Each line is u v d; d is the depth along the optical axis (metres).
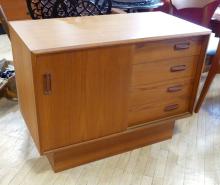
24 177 1.46
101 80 1.30
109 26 1.46
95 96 1.32
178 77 1.55
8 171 1.49
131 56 1.31
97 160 1.61
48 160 1.57
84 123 1.37
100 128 1.43
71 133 1.36
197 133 1.88
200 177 1.51
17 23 1.45
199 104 2.07
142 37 1.30
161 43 1.38
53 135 1.31
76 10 1.83
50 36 1.26
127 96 1.42
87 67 1.23
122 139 1.63
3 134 1.77
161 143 1.78
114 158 1.63
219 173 1.55
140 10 2.36
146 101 1.52
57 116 1.27
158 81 1.49
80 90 1.27
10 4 2.70
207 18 2.57
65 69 1.18
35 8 1.75
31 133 1.48
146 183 1.46
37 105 1.20
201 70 1.58
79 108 1.31
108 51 1.25
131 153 1.68
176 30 1.44
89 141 1.42
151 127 1.66
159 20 1.62
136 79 1.41
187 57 1.52
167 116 1.66
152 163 1.60
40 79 1.15
